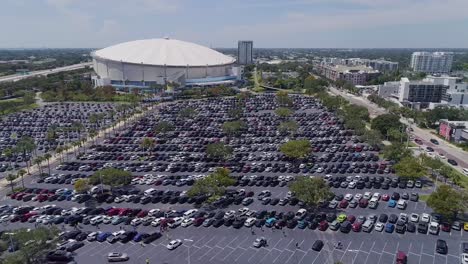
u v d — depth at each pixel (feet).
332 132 553.23
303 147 409.69
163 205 310.86
